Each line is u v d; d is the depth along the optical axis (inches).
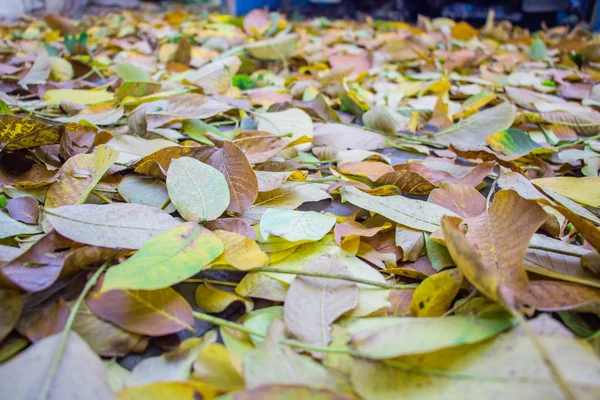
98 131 21.8
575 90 39.3
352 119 31.4
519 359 9.3
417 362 9.6
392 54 51.9
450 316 11.1
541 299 11.4
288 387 8.4
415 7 106.0
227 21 72.0
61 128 18.2
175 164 15.8
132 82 29.3
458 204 16.9
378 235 16.3
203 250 12.5
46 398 8.6
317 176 20.8
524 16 95.8
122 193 16.8
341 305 12.0
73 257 11.9
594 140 27.2
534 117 28.8
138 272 11.2
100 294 11.5
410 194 19.7
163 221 13.9
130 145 21.1
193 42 56.5
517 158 22.9
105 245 12.3
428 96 36.7
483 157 22.3
